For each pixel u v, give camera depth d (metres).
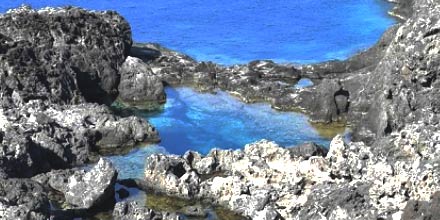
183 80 60.72
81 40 59.41
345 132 50.75
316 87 54.97
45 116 47.69
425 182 33.94
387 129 45.56
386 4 82.62
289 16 80.00
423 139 37.00
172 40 72.31
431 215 31.23
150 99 57.09
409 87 45.84
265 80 59.62
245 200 39.22
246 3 85.88
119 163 46.12
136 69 57.53
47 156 44.78
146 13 81.88
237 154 42.62
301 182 38.84
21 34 58.34
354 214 34.78
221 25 77.12
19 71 51.41
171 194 41.41
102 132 48.44
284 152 41.66
